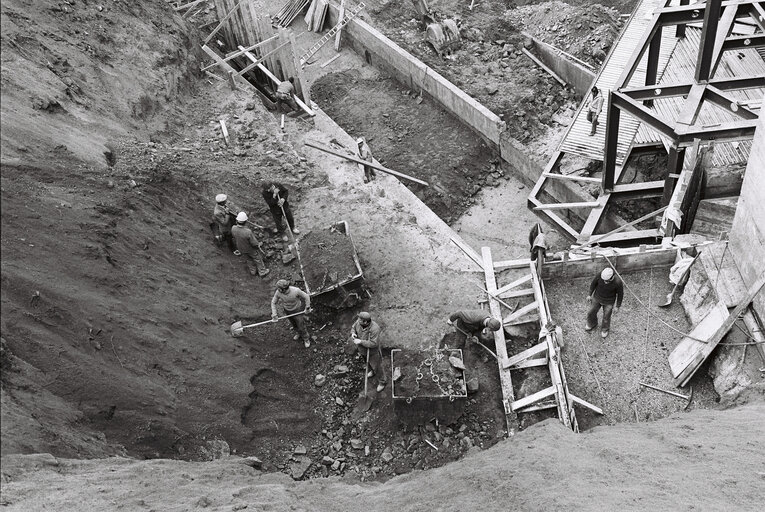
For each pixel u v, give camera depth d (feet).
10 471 20.02
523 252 48.11
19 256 27.50
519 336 35.12
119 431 25.61
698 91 38.29
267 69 54.70
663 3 57.16
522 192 52.85
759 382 28.99
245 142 46.57
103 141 37.96
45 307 26.58
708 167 39.27
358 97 60.95
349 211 41.70
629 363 32.83
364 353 31.96
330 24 66.80
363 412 32.65
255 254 37.22
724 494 19.79
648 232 41.88
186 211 37.91
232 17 55.52
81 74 40.93
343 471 30.55
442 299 36.83
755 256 29.86
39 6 42.19
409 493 24.70
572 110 55.72
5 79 35.14
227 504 21.72
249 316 35.47
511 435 30.76
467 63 59.67
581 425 30.86
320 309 36.63
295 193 43.06
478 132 55.01
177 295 32.76
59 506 19.11
